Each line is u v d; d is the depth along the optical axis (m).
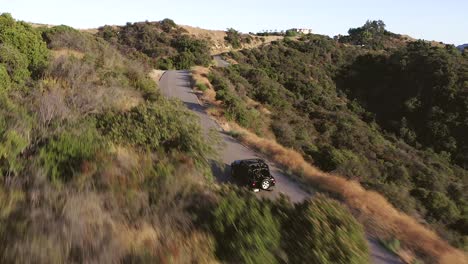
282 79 81.31
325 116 57.03
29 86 20.77
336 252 8.01
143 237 7.56
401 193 18.98
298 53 102.62
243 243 7.87
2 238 6.33
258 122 36.12
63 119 14.76
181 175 10.70
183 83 46.22
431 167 47.28
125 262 6.51
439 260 11.38
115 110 18.77
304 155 26.66
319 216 8.86
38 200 7.96
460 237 14.40
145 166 10.80
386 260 10.81
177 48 91.75
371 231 12.94
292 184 18.33
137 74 34.16
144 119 16.31
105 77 25.33
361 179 22.02
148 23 110.06
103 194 9.00
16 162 10.02
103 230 7.21
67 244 6.47
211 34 115.81
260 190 16.94
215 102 36.97
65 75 22.81
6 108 13.69
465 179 49.16
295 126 45.59
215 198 9.62
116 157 11.37
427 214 18.03
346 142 45.94
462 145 58.69
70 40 36.38
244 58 93.25
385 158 43.19
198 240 7.91
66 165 10.45
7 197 8.05
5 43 24.59
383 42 140.50
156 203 9.27
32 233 6.49
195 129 16.97
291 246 8.20
